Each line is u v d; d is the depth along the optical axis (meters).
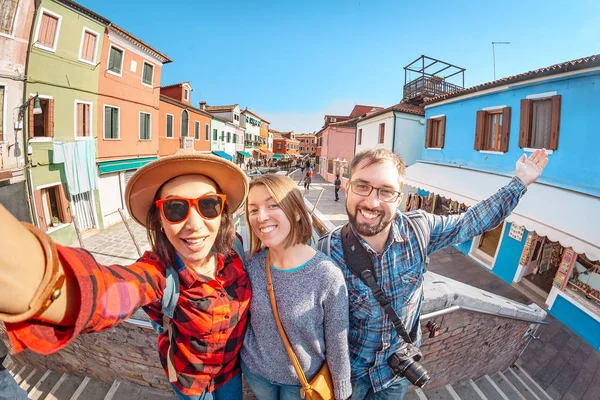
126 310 0.89
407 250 1.82
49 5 9.88
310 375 1.54
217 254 1.47
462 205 11.38
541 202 7.23
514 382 4.85
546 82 8.00
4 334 3.82
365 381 1.97
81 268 0.69
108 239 11.50
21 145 9.34
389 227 1.80
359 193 1.69
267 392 1.74
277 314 1.49
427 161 14.09
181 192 1.23
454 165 11.95
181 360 1.42
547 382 5.85
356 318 1.86
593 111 6.86
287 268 1.50
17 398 0.99
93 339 2.99
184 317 1.35
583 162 7.07
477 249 10.89
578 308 7.23
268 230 1.42
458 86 17.42
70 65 10.92
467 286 3.92
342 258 1.86
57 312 0.61
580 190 6.97
